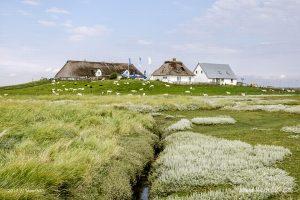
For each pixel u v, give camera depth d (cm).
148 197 1517
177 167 1714
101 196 1261
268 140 2466
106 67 15475
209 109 4900
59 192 1148
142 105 4712
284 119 3753
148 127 2902
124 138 2255
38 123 2084
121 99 5469
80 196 1188
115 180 1428
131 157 1809
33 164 1171
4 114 2252
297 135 2652
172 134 2655
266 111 4488
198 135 2592
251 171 1619
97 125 2438
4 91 9581
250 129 3003
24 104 2894
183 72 15512
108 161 1582
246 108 4722
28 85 11825
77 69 14738
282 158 1861
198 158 1861
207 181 1512
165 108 4709
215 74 15838
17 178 1086
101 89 9675
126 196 1395
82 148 1551
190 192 1436
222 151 2030
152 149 2181
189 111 4647
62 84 10656
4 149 1524
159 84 10806
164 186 1509
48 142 1709
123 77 13962
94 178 1358
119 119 2702
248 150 2053
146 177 1770
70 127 2095
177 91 9662
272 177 1524
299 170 1684
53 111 2638
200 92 9769
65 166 1255
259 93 10125
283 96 7931
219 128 3131
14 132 1808
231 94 9425
